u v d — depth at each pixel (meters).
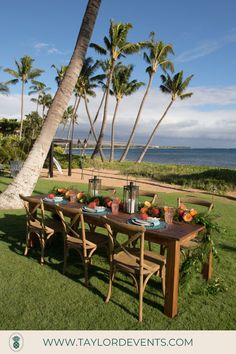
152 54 25.77
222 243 5.63
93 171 19.27
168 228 3.57
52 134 7.12
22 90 33.25
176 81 27.88
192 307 3.47
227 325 3.15
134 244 4.80
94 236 4.38
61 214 4.06
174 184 15.72
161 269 3.63
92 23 6.74
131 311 3.33
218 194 12.73
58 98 6.91
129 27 23.44
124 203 4.27
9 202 7.30
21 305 3.32
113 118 29.14
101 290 3.74
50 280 3.92
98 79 28.86
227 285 4.00
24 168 7.28
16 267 4.26
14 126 41.44
